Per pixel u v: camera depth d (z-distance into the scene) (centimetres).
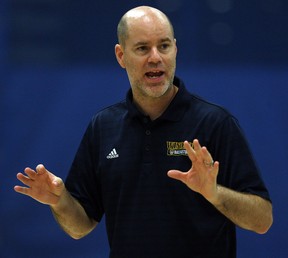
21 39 2203
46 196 1003
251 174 988
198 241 989
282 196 1931
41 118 2022
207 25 2233
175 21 2238
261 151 1958
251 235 1920
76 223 1072
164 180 1007
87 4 2238
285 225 1919
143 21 1011
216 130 1011
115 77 2036
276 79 2011
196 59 2216
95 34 2228
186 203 993
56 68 2056
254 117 1984
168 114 1030
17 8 2222
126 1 2244
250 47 2227
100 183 1090
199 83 2017
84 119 2012
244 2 2248
